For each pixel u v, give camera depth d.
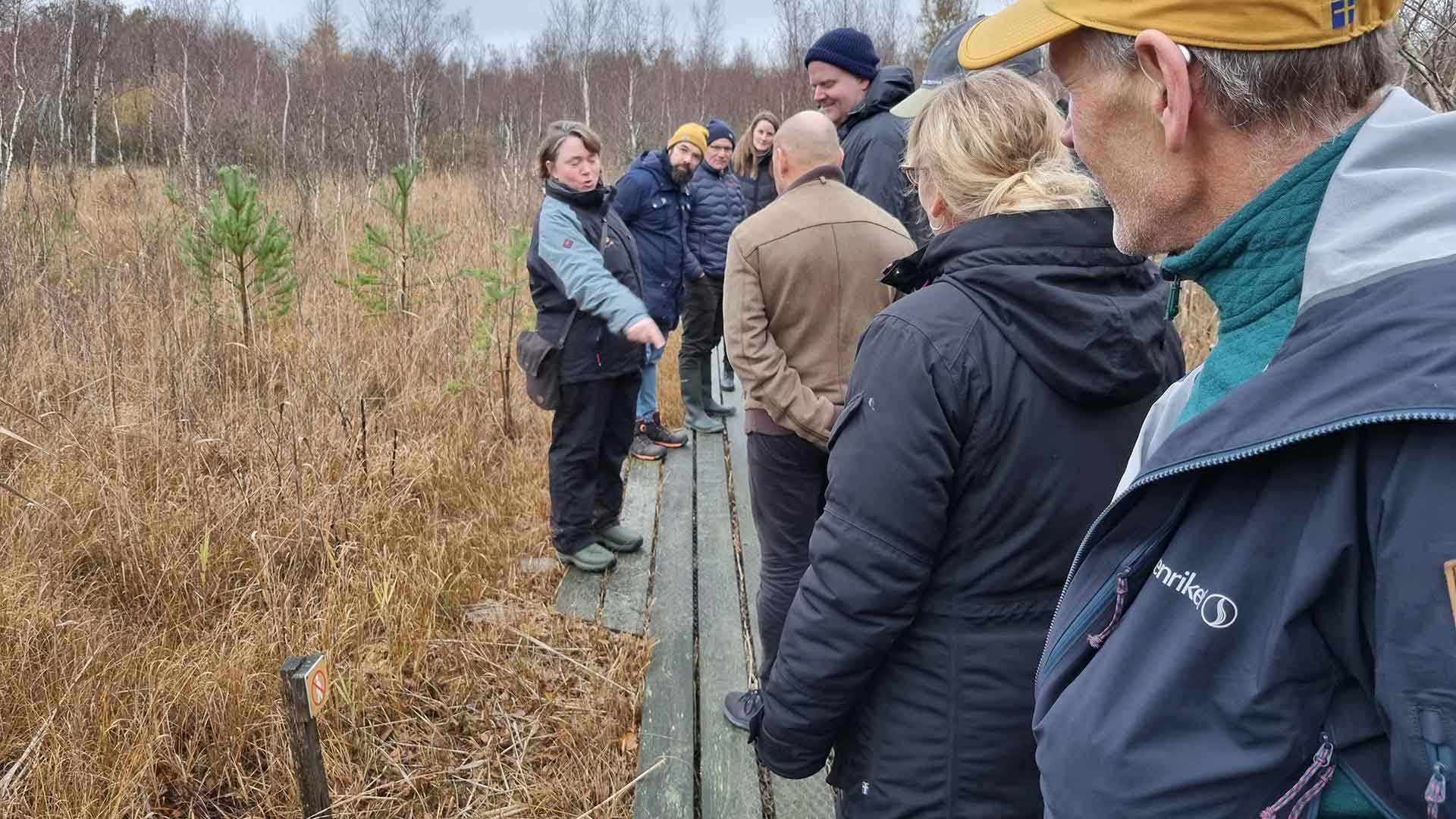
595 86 27.53
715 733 2.71
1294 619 0.61
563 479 3.65
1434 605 0.53
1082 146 0.83
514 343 5.70
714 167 5.38
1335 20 0.66
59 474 3.49
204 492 3.41
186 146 8.98
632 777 2.53
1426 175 0.61
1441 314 0.55
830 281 2.42
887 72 3.32
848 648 1.27
